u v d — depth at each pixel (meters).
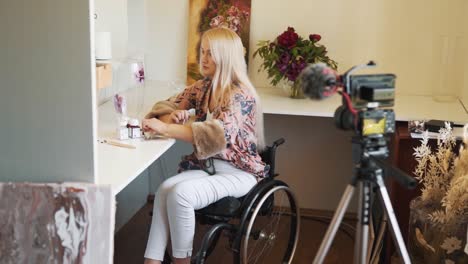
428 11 3.60
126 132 2.71
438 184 2.76
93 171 2.06
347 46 3.71
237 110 2.67
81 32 1.95
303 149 3.86
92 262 2.04
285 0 3.69
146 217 3.76
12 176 2.11
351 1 3.64
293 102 3.41
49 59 1.99
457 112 3.23
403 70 3.69
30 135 2.06
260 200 2.57
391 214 2.09
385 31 3.66
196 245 3.37
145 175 3.96
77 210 2.03
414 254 2.83
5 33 1.99
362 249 2.11
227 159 2.73
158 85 3.82
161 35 3.86
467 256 2.65
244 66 2.81
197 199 2.53
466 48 3.49
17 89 2.03
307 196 3.92
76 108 2.02
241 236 2.51
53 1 1.94
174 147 3.94
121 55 3.57
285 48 3.46
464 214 2.62
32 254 2.06
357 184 2.16
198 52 3.80
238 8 3.73
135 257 3.24
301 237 3.55
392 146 3.25
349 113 1.98
